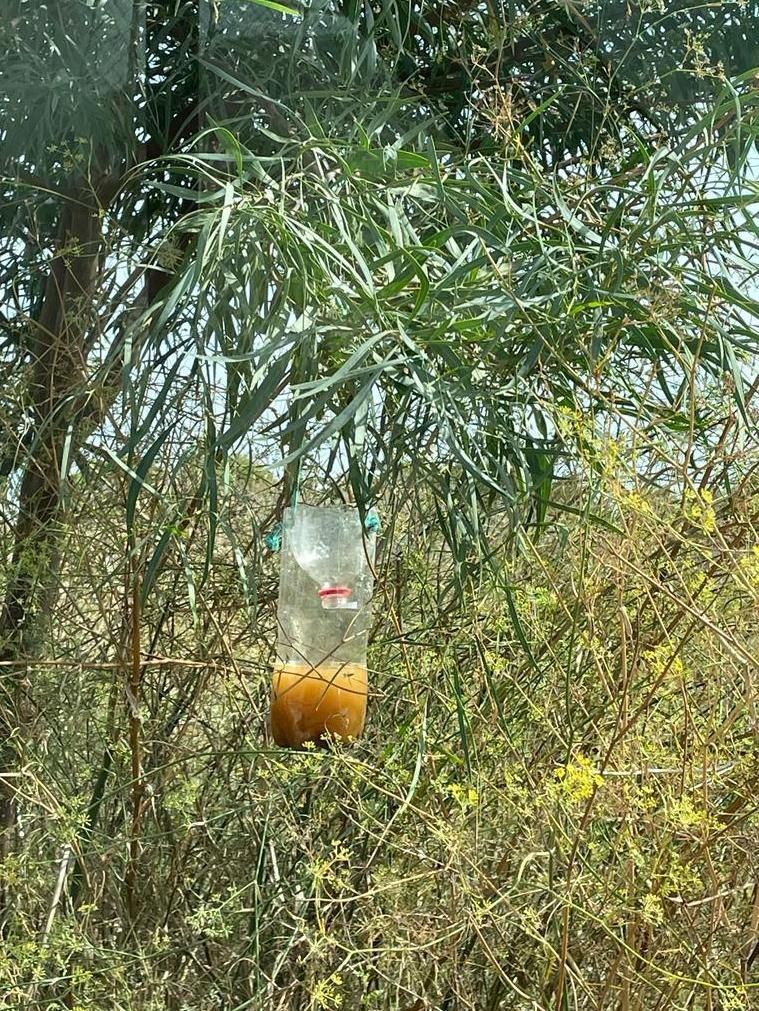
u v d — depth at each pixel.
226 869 1.63
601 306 1.40
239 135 1.69
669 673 1.38
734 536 1.48
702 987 1.33
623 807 1.25
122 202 1.77
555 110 1.85
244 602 1.62
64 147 1.71
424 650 1.62
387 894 1.39
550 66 1.76
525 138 1.84
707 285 1.48
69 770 1.67
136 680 1.51
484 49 1.69
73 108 1.64
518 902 1.44
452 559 1.60
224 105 1.68
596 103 1.81
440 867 1.38
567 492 1.66
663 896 1.26
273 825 1.57
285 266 1.38
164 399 1.38
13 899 1.56
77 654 1.69
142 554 1.62
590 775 1.14
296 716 1.38
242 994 1.51
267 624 1.77
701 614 1.22
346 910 1.52
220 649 1.69
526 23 1.69
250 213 1.36
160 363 1.58
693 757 1.28
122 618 1.68
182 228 1.45
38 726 1.67
